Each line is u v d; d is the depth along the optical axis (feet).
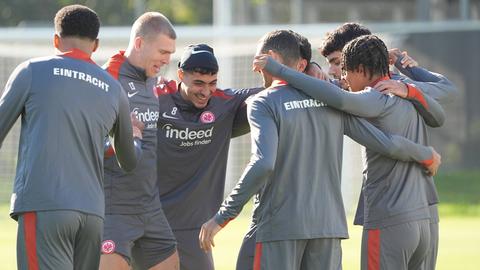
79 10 57.82
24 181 55.06
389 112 60.34
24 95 55.42
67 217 54.75
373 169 61.11
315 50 186.80
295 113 57.00
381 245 60.39
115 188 65.16
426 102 62.08
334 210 57.98
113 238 64.90
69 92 55.93
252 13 302.25
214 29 195.93
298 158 56.95
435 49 245.04
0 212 181.47
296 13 290.35
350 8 295.07
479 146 239.50
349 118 58.95
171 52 66.18
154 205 67.00
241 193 55.26
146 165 65.87
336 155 58.34
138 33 65.77
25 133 55.62
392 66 71.67
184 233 71.00
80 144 55.93
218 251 131.95
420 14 284.82
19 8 337.11
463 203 203.51
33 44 196.95
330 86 57.06
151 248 67.56
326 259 57.67
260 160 54.90
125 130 59.47
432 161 60.80
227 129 71.10
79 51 57.62
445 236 151.84
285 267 56.49
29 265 54.90
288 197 56.75
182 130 69.51
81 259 56.75
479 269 113.39
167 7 352.69
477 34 242.17
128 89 65.46
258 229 57.67
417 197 60.80
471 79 241.76
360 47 60.95
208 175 71.00
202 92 68.18
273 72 57.52
